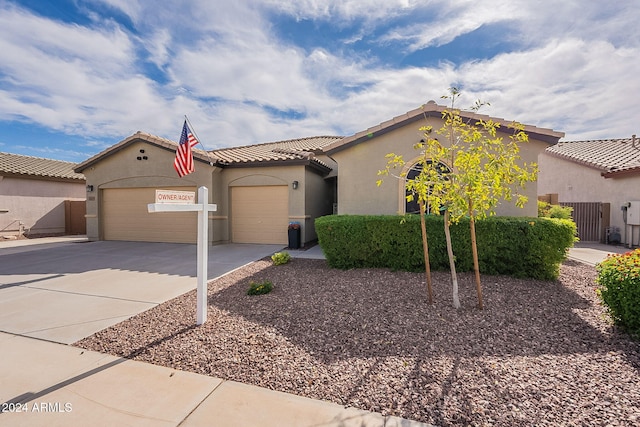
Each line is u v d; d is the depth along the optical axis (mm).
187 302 6047
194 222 14461
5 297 6465
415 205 10352
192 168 10695
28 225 18391
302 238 13359
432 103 9750
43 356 3941
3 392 3166
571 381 3172
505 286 6574
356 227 8266
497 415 2699
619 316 4363
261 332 4539
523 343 4070
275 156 14023
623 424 2543
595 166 15375
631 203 13312
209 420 2744
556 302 5609
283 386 3227
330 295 6188
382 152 10547
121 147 15047
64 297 6453
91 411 2881
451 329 4527
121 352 4023
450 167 5570
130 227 15414
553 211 12336
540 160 20375
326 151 10891
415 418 2709
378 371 3455
